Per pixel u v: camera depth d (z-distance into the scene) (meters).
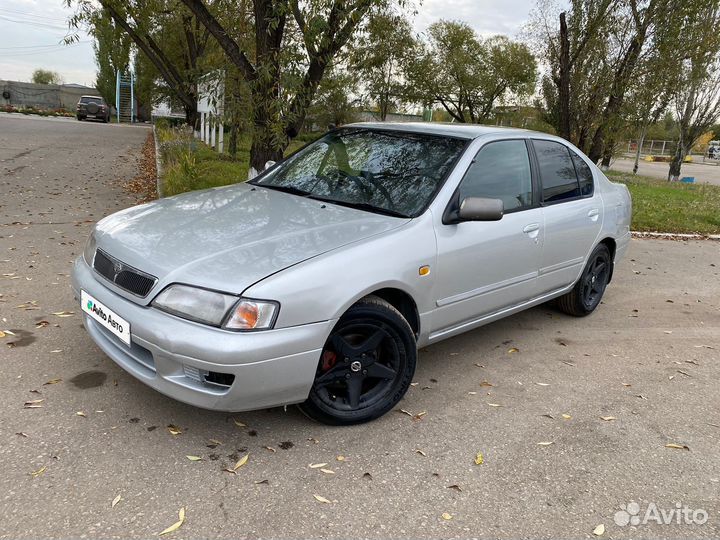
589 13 14.00
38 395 3.14
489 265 3.70
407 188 3.54
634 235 9.77
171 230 3.09
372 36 7.23
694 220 11.70
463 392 3.65
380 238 3.05
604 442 3.19
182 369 2.66
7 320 4.06
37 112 42.38
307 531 2.32
